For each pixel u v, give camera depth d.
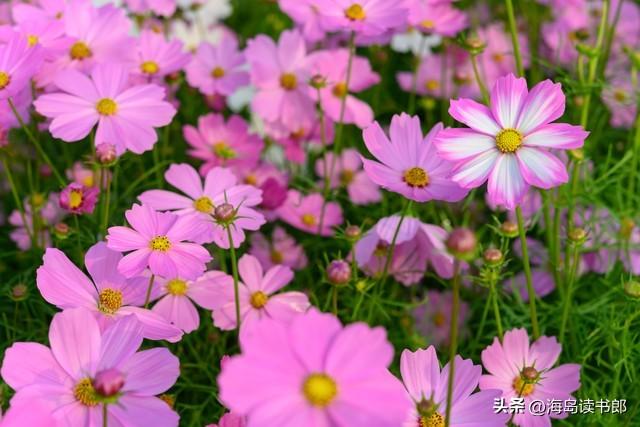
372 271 0.97
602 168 1.05
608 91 1.18
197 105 1.23
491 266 0.85
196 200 0.91
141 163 1.06
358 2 1.00
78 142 1.14
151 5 1.14
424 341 0.96
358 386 0.66
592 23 1.32
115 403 0.70
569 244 0.94
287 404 0.66
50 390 0.74
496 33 1.28
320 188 1.11
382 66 1.25
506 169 0.80
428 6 1.14
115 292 0.81
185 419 0.91
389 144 0.84
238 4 1.42
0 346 0.90
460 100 0.80
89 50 1.00
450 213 1.07
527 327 0.98
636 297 0.87
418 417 0.77
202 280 0.89
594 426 0.90
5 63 0.89
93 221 0.96
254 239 1.04
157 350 0.76
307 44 1.23
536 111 0.80
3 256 1.02
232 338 0.96
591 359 0.97
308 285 1.04
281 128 1.12
